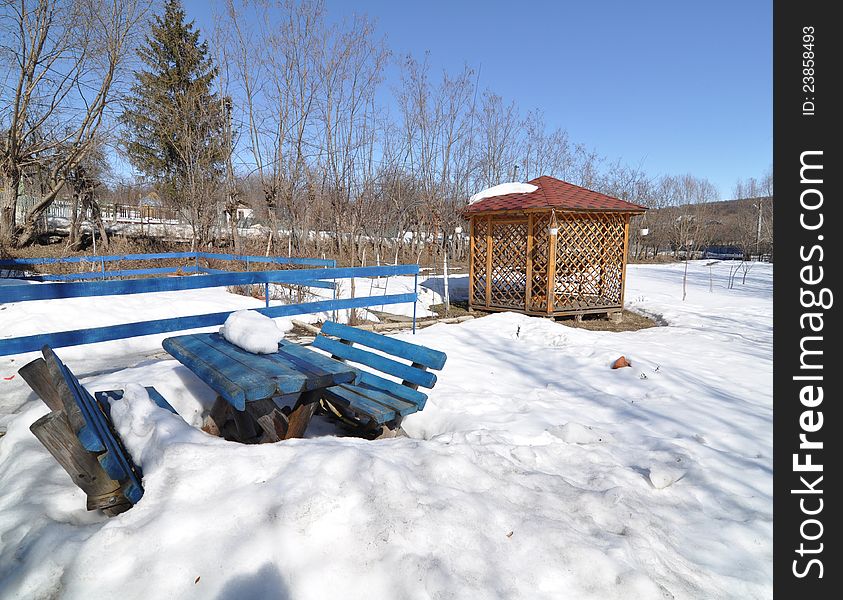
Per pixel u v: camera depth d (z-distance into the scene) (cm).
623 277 1104
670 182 4512
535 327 795
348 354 406
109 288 456
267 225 2295
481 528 225
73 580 187
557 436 362
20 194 2145
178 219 2488
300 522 206
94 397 323
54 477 267
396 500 227
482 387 476
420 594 188
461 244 2597
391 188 2202
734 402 460
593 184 3388
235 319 367
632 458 338
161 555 193
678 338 782
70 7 1700
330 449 256
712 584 217
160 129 2038
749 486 302
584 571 209
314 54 1845
